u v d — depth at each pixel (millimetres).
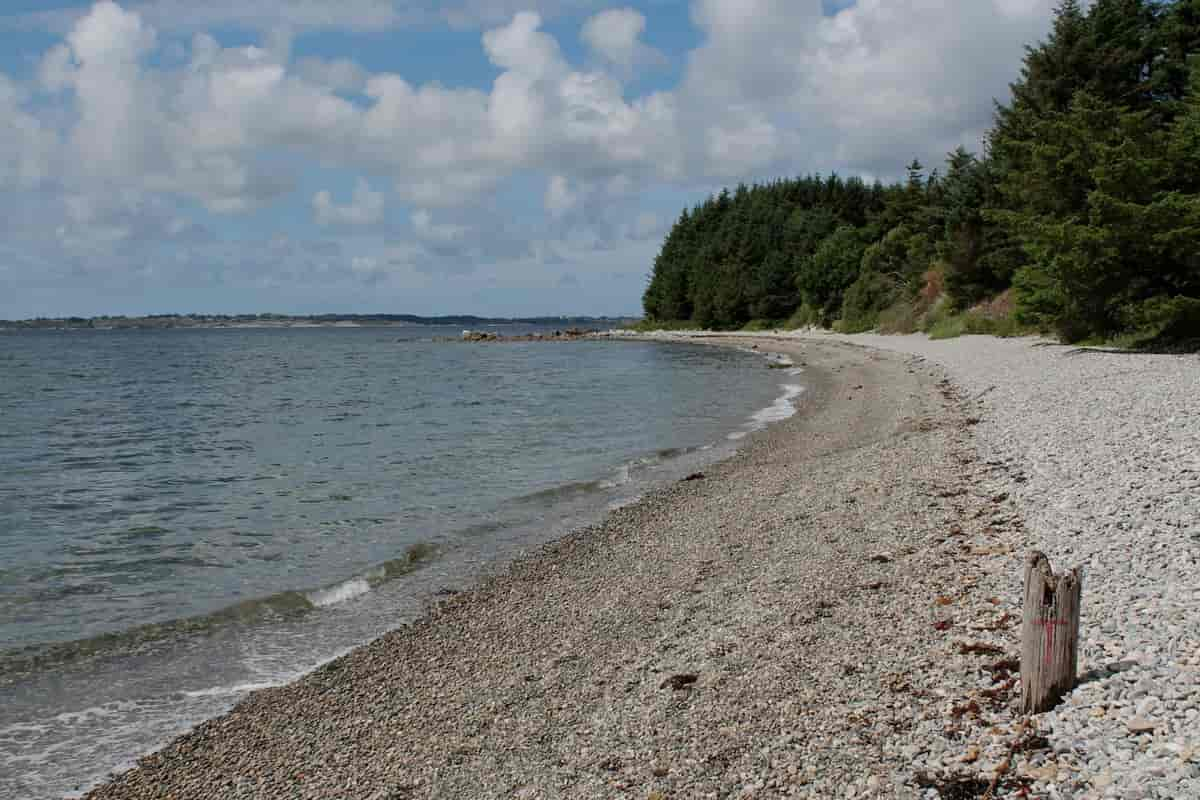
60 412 33594
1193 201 21203
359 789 6145
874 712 6031
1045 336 35000
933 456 15391
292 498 16797
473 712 7246
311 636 9492
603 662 8016
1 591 11297
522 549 12586
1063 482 11453
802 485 14836
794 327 86938
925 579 8883
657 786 5559
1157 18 38219
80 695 8047
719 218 124875
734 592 9523
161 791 6332
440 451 21969
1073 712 5355
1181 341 24969
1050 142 26578
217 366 66125
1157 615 6520
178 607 10586
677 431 24266
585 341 115625
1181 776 4391
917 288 62531
